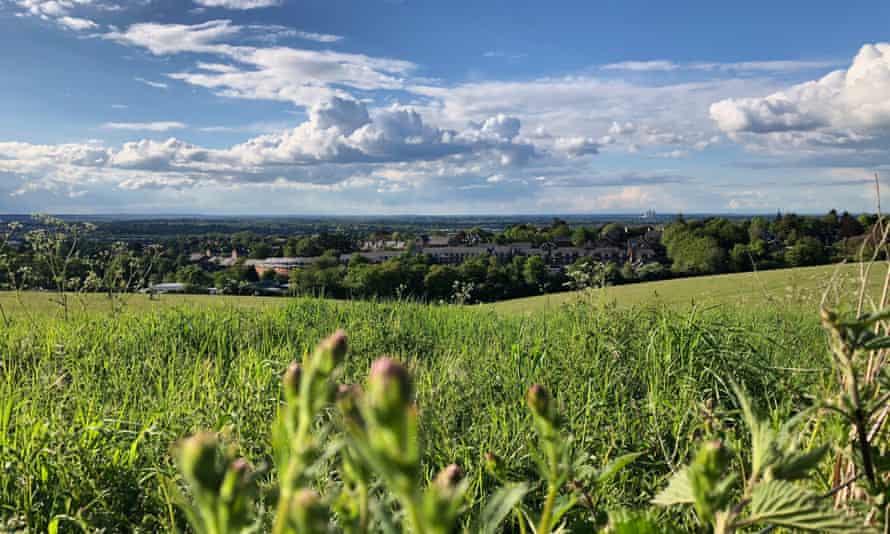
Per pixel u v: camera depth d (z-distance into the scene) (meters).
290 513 0.52
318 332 7.29
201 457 0.51
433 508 0.43
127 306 8.35
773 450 1.04
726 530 0.98
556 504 1.43
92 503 2.63
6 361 5.54
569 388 4.46
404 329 7.41
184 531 2.55
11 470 2.87
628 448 3.27
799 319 6.77
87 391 4.42
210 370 5.49
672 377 4.84
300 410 0.55
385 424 0.44
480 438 3.55
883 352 1.53
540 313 8.73
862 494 1.48
